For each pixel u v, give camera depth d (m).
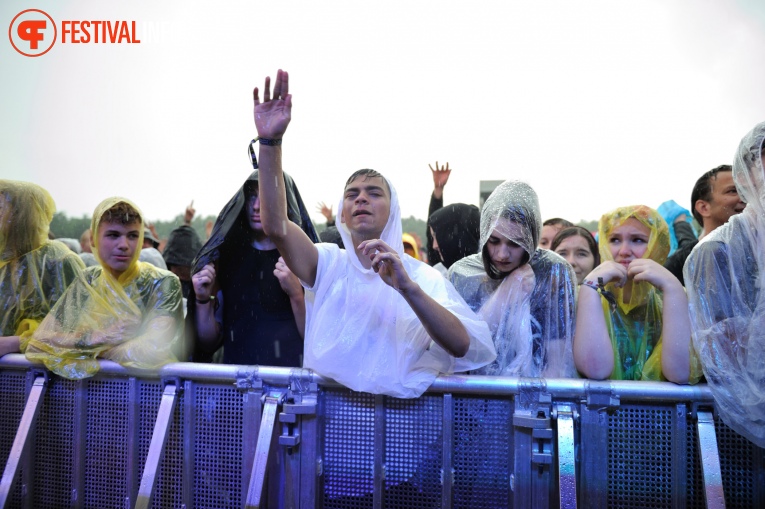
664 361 1.81
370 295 1.95
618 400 1.81
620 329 2.11
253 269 2.34
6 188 2.40
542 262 2.11
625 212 2.30
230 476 2.03
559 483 1.75
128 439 2.12
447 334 1.77
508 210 2.01
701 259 1.81
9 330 2.38
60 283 2.46
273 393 1.99
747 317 1.73
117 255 2.20
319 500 1.99
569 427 1.80
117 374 2.13
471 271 2.24
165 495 2.08
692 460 1.81
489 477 1.90
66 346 2.16
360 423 1.96
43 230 2.47
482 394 1.88
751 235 1.75
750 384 1.68
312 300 2.07
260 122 1.85
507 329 2.04
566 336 2.03
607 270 1.94
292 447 1.98
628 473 1.84
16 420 2.27
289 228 1.96
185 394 2.06
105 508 2.14
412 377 1.88
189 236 3.44
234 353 2.30
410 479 1.94
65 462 2.19
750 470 1.79
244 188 2.33
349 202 1.97
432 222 3.06
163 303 2.23
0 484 2.07
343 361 1.89
